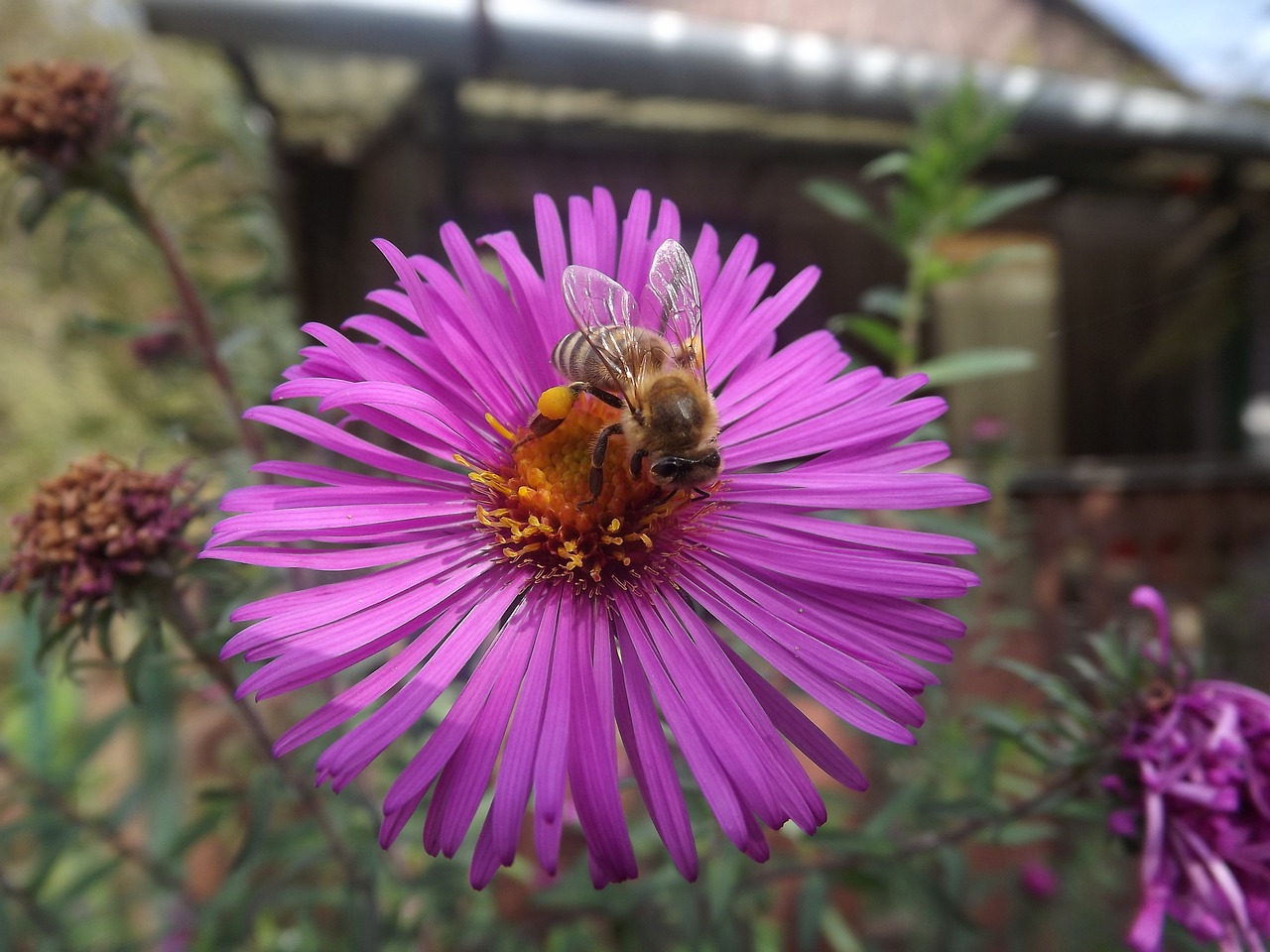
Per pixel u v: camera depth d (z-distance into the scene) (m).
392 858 0.06
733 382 0.05
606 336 0.05
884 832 0.06
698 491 0.05
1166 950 0.05
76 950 0.07
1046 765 0.05
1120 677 0.05
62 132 0.05
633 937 0.07
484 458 0.05
